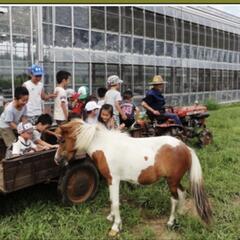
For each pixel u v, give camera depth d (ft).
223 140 17.01
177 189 8.00
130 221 8.24
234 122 23.07
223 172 11.84
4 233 7.61
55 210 8.61
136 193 9.71
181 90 33.06
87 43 21.71
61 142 8.05
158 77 13.48
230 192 10.28
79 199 9.01
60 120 11.87
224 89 41.91
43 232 7.56
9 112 9.35
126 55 25.26
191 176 7.90
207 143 15.66
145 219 8.60
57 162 8.15
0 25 16.80
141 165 7.73
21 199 9.16
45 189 9.81
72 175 8.73
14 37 17.26
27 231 7.52
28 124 8.77
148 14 27.50
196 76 35.53
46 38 18.95
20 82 17.71
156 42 28.81
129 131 11.28
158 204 9.14
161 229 8.14
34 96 11.27
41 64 18.37
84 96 12.50
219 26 39.52
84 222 8.07
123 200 9.53
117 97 11.93
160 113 13.51
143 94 27.37
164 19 29.68
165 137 8.09
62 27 19.80
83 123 8.08
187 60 33.60
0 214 8.52
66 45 20.18
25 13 17.60
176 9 31.24
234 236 7.75
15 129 9.51
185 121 16.24
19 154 8.31
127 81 25.68
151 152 7.82
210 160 13.03
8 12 16.93
